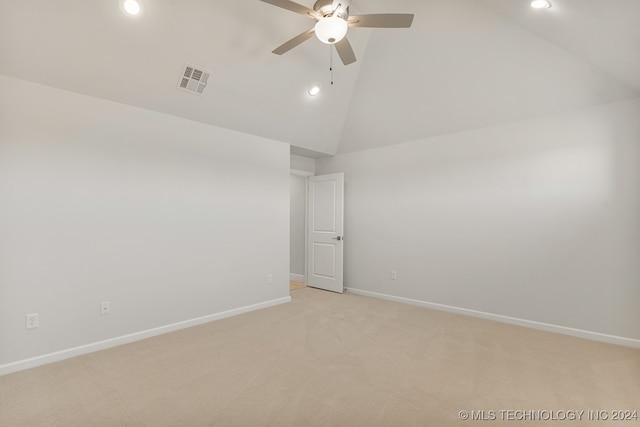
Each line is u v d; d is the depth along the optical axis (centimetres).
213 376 231
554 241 328
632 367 245
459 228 393
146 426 176
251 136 404
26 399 202
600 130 304
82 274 273
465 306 386
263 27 291
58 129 263
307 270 549
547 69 297
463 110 369
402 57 347
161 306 321
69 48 244
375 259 474
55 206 261
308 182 550
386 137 452
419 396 206
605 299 301
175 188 333
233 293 382
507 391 212
